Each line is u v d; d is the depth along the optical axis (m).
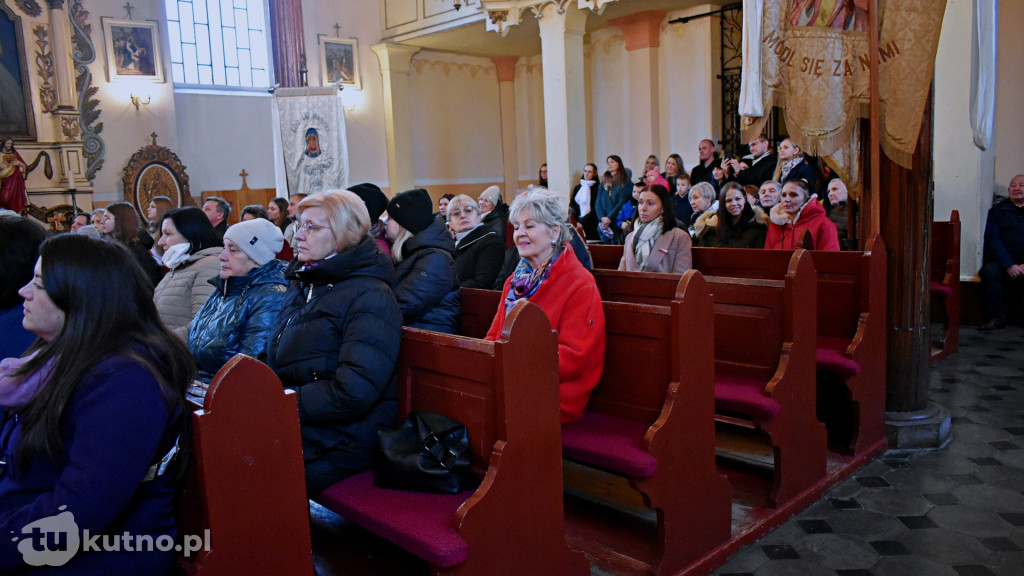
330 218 2.31
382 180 13.42
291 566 1.71
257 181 12.24
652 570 2.46
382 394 2.32
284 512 1.68
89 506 1.37
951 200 6.28
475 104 14.65
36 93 9.86
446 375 2.19
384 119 13.34
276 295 2.74
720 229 4.77
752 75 3.31
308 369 2.29
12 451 1.48
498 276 4.05
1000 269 6.01
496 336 2.83
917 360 3.67
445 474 2.05
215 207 5.47
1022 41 6.57
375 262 2.35
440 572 1.80
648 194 3.98
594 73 12.58
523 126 14.93
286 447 1.68
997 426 3.90
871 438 3.52
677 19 11.08
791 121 3.41
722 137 11.08
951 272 5.30
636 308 2.59
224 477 1.57
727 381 3.07
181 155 11.37
